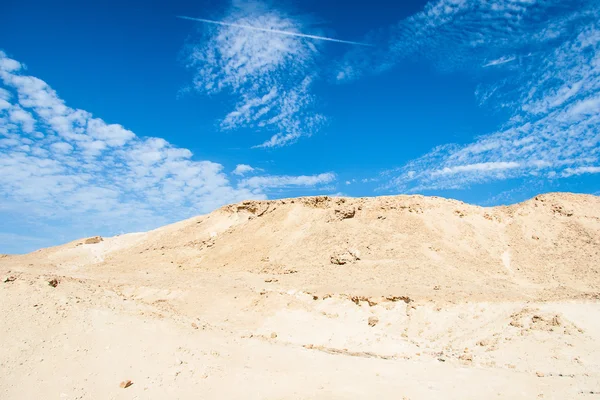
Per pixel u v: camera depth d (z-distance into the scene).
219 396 16.73
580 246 62.09
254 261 71.50
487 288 46.41
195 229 92.62
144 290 42.59
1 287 20.08
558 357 26.09
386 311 38.16
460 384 20.11
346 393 17.84
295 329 32.75
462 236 66.56
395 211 73.38
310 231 76.25
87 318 19.84
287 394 17.31
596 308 33.50
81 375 16.48
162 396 16.25
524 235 67.69
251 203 91.38
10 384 15.26
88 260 85.25
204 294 39.88
